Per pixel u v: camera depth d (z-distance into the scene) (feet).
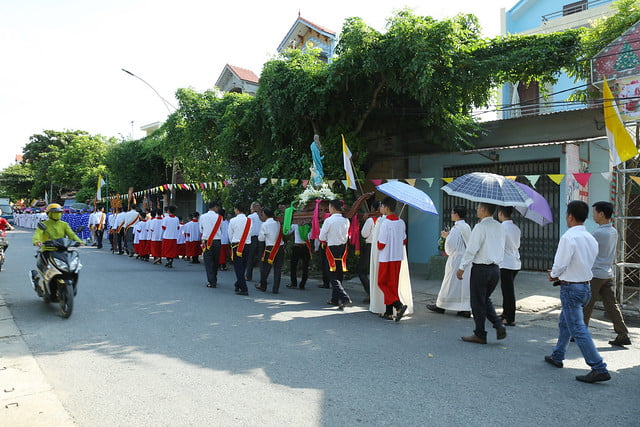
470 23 33.45
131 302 25.94
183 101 49.60
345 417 11.64
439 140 40.45
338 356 16.60
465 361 16.33
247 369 15.08
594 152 34.35
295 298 28.43
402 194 21.98
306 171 39.37
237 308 24.73
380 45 31.58
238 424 11.18
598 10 49.29
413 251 45.50
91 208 101.71
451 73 30.73
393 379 14.38
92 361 15.81
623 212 24.06
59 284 22.49
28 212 139.85
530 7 61.62
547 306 26.61
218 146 49.34
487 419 11.66
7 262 45.16
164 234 44.19
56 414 11.68
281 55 38.22
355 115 38.99
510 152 38.99
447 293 24.13
